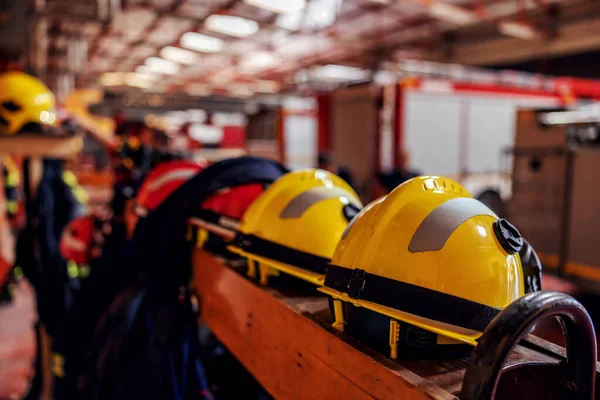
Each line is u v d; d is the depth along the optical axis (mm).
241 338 1178
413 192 835
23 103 1947
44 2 4102
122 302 1510
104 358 1486
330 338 832
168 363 1355
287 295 1046
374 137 5895
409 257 776
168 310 1406
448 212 798
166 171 1790
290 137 8188
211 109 11711
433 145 6160
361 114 6066
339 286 843
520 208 4578
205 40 9844
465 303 745
